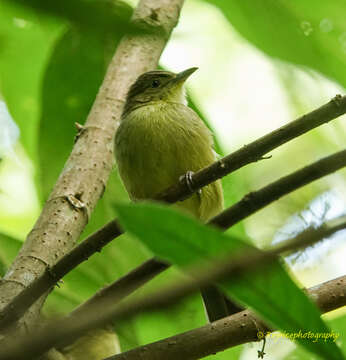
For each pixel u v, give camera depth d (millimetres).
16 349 2350
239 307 7820
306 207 9336
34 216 12516
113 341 7648
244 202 5293
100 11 1947
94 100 10039
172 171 9945
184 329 8320
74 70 10070
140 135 10023
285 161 13906
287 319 3242
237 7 7578
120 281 5715
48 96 10016
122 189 10594
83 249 5789
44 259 6914
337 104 5711
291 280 3104
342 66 7508
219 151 10969
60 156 9789
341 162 5012
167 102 10906
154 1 10586
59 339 2479
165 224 2762
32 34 11430
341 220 2818
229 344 5863
